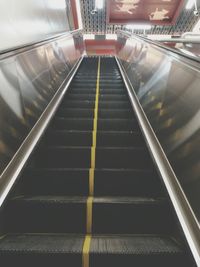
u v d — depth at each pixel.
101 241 1.71
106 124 3.29
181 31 13.30
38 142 2.50
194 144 1.90
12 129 2.24
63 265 1.56
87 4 11.50
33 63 3.41
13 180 1.92
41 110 3.06
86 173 2.20
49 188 2.20
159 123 2.67
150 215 1.87
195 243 1.49
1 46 3.35
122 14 11.43
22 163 2.12
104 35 14.12
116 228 1.87
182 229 1.59
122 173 2.21
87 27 13.64
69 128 3.28
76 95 4.32
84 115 3.64
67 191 2.20
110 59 8.74
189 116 2.13
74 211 1.88
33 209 1.88
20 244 1.65
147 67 4.16
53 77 4.22
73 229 1.87
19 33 4.14
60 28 8.47
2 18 3.55
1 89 2.26
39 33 5.51
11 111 2.31
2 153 1.97
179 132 2.19
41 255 1.55
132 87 4.43
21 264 1.57
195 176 1.74
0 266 1.57
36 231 1.87
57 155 2.57
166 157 2.23
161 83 3.12
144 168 2.53
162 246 1.63
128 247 1.62
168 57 3.29
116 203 1.88
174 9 10.93
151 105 3.14
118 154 2.56
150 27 12.91
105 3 11.03
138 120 3.08
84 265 1.56
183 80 2.52
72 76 5.35
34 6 5.33
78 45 9.72
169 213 1.86
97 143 2.92
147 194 2.19
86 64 7.94
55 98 3.65
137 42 5.91
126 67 6.20
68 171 2.20
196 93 2.16
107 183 2.20
